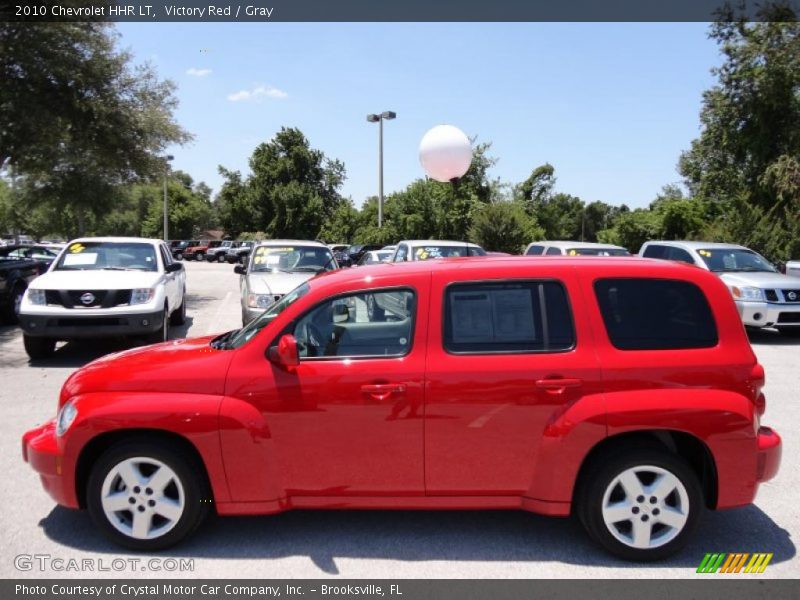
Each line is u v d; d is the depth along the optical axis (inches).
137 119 741.9
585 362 144.3
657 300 150.4
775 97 989.8
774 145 1030.4
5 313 538.3
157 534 146.8
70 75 668.1
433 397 143.7
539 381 143.1
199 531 159.2
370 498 147.3
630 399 141.9
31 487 184.9
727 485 143.7
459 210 1173.1
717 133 1098.7
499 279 150.9
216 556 146.9
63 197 888.3
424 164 277.1
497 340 147.2
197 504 147.1
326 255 476.7
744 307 445.7
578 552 149.7
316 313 150.7
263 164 2306.8
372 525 163.3
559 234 1760.6
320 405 143.9
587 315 147.6
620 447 144.0
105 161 761.6
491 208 1089.4
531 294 150.3
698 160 1272.1
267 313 171.0
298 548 150.8
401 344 148.0
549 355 145.3
